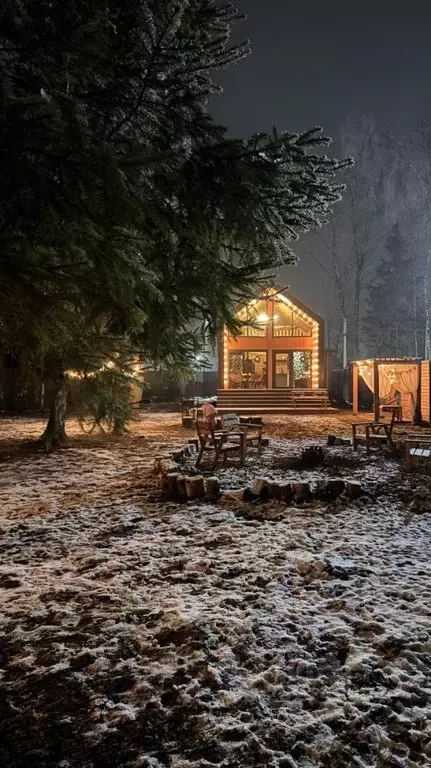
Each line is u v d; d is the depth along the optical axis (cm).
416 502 641
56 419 1203
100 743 221
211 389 3572
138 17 555
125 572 415
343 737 224
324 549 470
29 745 220
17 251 424
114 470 891
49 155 379
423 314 4131
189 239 662
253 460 987
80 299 520
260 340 2775
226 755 214
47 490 738
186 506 630
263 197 667
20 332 582
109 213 447
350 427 1664
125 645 299
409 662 279
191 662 280
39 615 338
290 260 778
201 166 614
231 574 411
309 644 299
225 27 665
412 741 221
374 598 360
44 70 471
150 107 639
